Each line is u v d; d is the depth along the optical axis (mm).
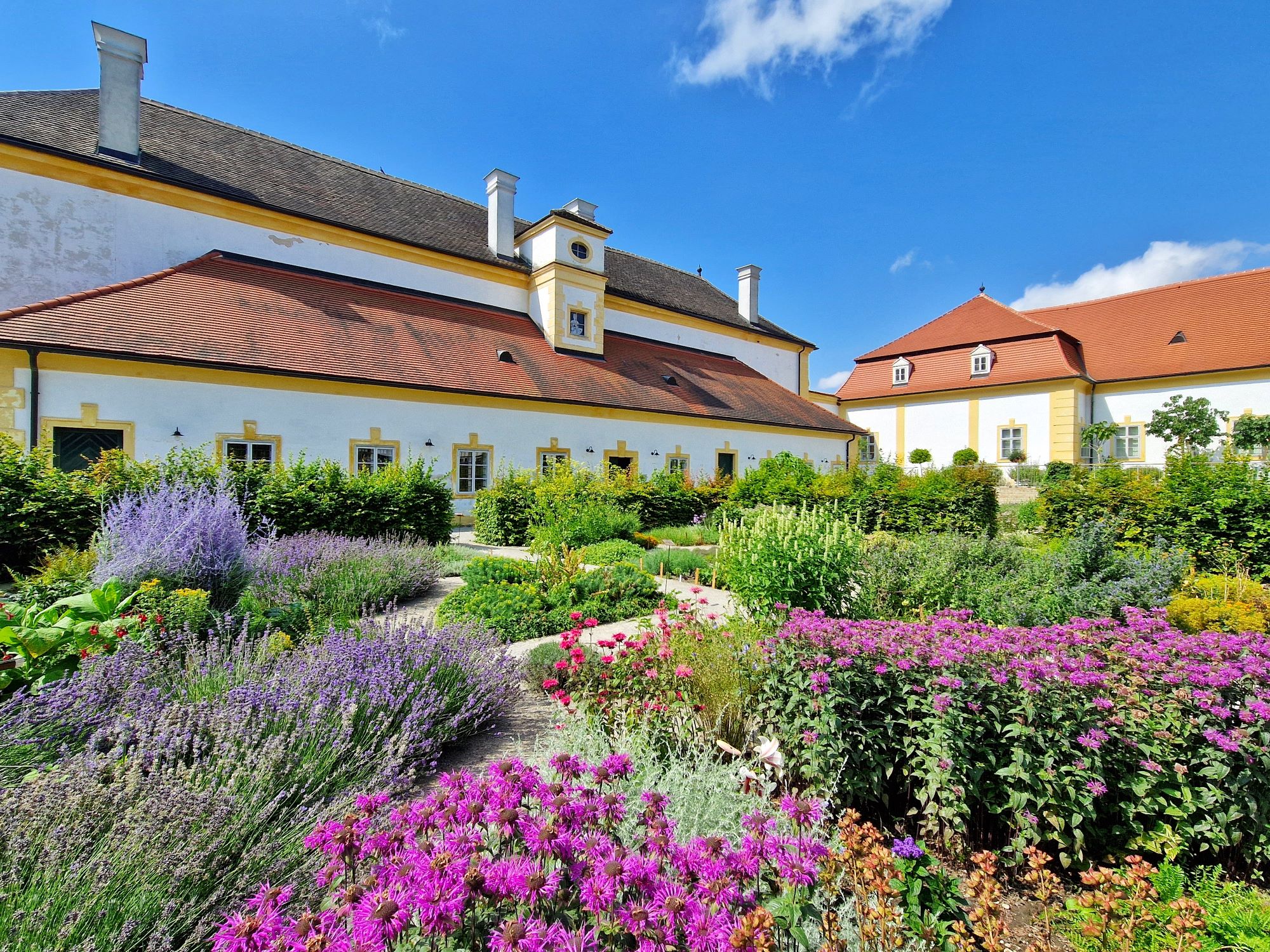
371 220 19062
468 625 4875
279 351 13648
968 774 2988
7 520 7883
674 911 1539
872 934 1859
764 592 6133
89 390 11250
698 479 21203
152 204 14672
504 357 18406
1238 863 2955
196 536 5742
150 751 2705
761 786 3033
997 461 30250
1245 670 3014
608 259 28078
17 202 13031
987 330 32469
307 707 3219
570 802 1857
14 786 2449
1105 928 2068
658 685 3936
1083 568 6965
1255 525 8711
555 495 13156
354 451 14336
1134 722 2910
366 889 1721
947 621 3777
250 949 1536
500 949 1429
